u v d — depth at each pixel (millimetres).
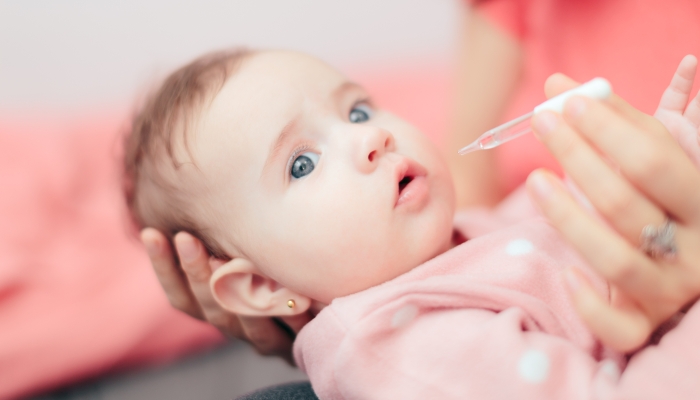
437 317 675
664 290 511
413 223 731
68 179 1550
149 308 1191
